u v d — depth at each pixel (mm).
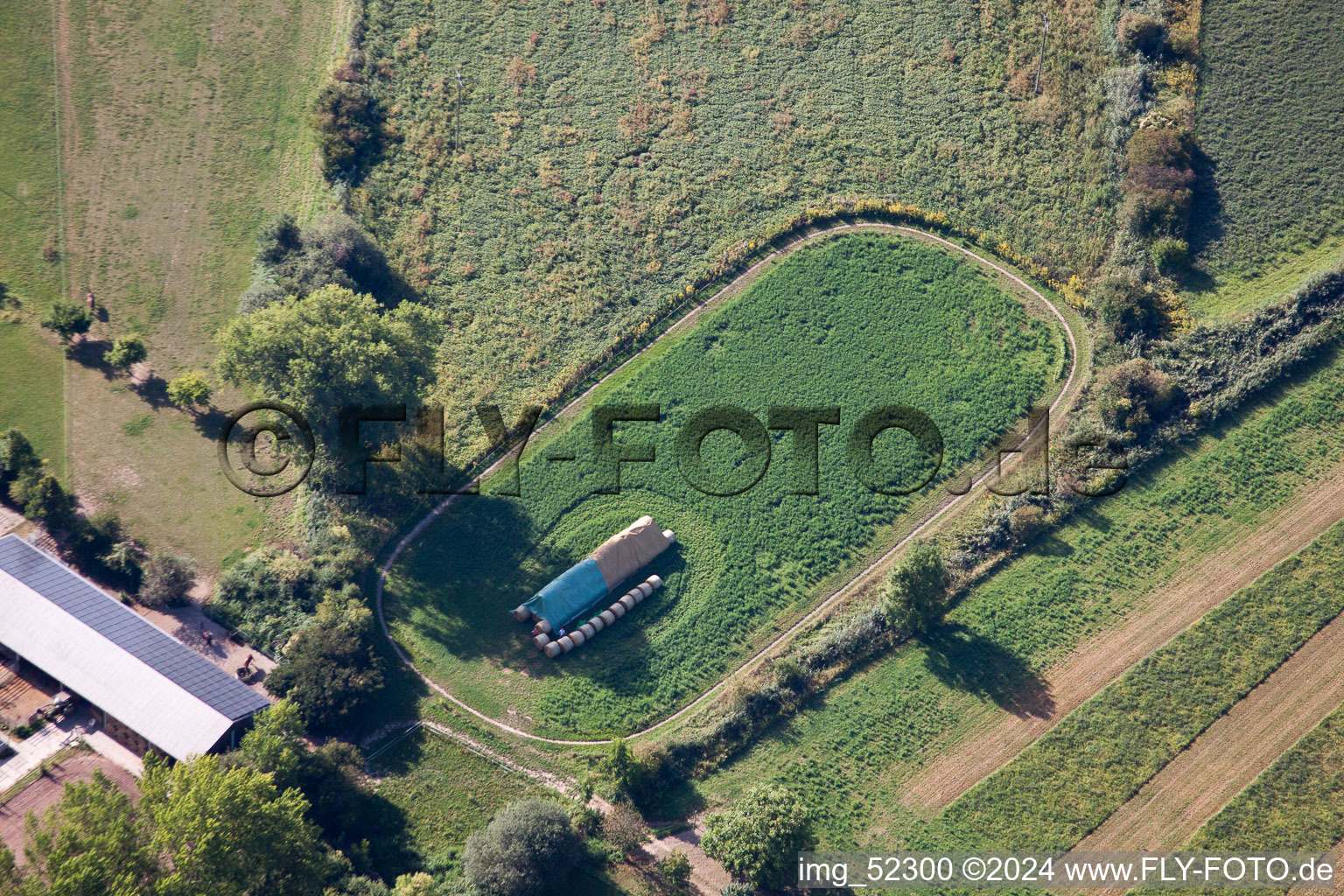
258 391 82625
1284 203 98000
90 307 94938
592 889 65562
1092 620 77625
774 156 104938
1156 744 71500
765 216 101562
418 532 83125
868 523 83750
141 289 96562
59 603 73062
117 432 87562
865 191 102625
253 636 76750
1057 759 70938
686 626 78500
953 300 95500
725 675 76375
